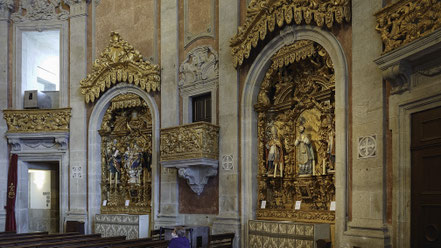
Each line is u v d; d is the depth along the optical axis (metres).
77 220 15.44
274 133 11.64
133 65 14.73
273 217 11.10
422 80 7.43
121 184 15.51
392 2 8.01
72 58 16.45
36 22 17.20
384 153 8.10
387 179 8.05
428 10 7.00
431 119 7.23
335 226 9.04
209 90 12.90
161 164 12.69
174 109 13.70
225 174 11.94
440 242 6.86
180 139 12.13
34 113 16.52
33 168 17.56
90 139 15.84
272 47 11.30
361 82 8.65
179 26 14.12
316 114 10.81
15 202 16.41
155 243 10.34
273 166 11.46
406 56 7.21
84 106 16.06
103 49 16.03
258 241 10.80
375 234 7.97
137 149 15.33
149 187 14.74
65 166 16.25
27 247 9.35
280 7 10.46
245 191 11.57
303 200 10.92
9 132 16.45
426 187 7.25
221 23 12.59
